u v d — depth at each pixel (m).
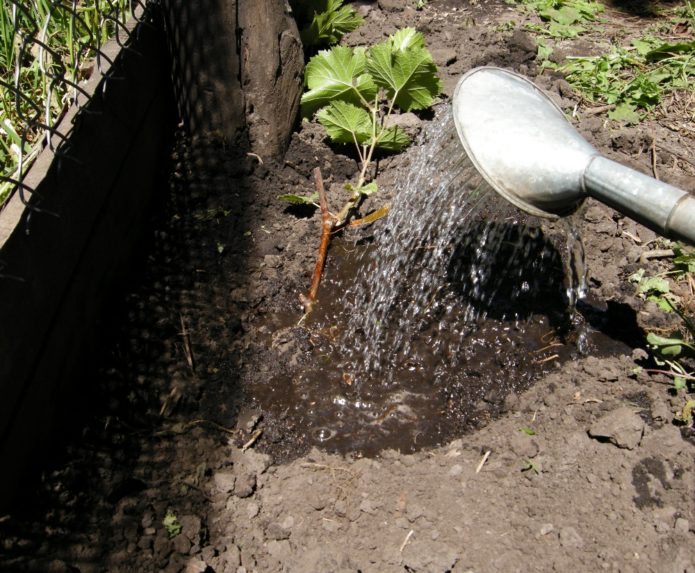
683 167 0.79
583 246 0.69
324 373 0.64
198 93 0.75
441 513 0.53
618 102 0.88
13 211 0.52
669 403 0.59
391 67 0.79
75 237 0.58
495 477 0.55
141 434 0.58
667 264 0.71
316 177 0.73
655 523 0.51
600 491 0.53
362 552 0.51
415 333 0.67
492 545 0.51
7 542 0.49
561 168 0.52
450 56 0.92
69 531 0.51
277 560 0.51
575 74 0.91
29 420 0.52
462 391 0.62
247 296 0.68
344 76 0.79
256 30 0.73
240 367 0.64
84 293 0.60
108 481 0.54
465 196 0.73
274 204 0.75
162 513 0.53
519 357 0.65
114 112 0.65
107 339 0.64
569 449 0.56
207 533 0.52
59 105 0.66
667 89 0.89
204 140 0.77
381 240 0.74
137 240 0.71
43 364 0.54
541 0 1.06
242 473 0.56
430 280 0.71
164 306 0.67
